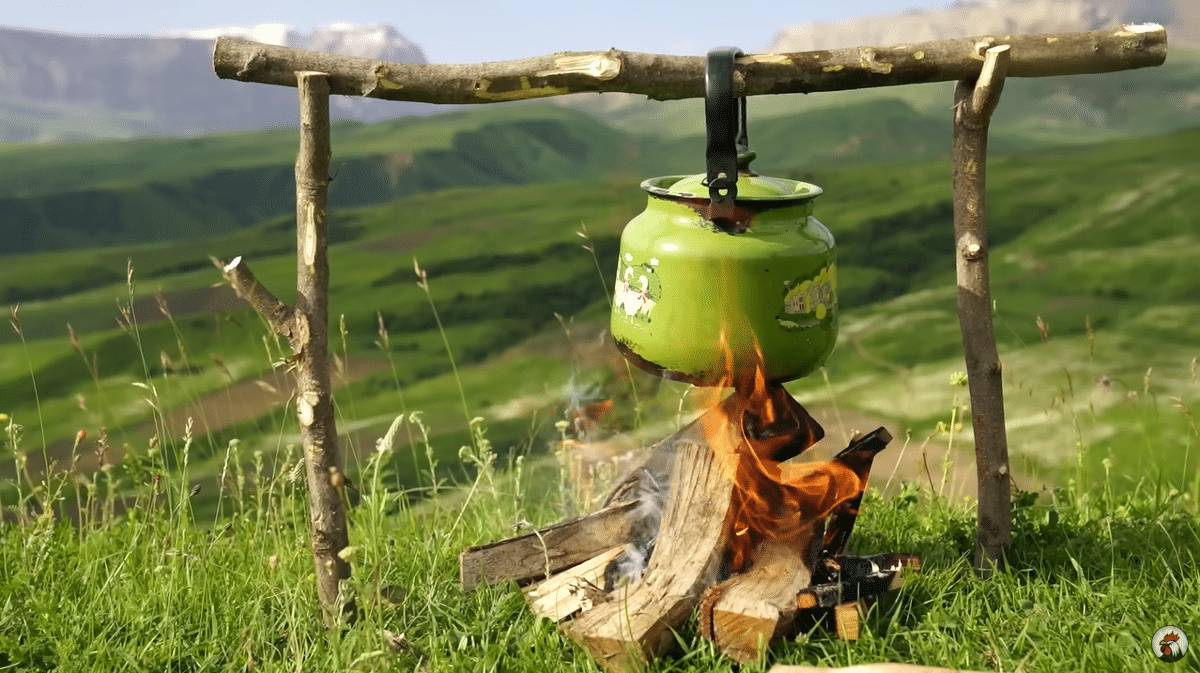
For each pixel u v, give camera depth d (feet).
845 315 71.56
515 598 10.78
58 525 12.89
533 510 14.11
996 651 9.43
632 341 10.40
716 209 9.70
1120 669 9.10
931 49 10.23
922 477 14.32
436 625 10.37
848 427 39.65
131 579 11.20
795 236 9.99
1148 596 10.39
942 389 49.65
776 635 9.73
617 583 10.79
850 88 10.22
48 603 10.64
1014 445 27.86
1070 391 14.51
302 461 10.93
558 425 14.61
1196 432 14.21
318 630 10.24
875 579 10.38
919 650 9.62
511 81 10.06
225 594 11.04
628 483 11.73
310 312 9.94
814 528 10.62
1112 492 13.80
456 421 46.80
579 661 9.68
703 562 10.23
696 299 9.86
